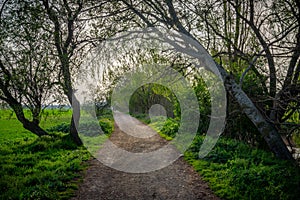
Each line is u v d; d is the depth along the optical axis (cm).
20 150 912
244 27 974
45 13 818
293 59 770
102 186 582
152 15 791
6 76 900
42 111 1030
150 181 619
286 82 759
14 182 554
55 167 689
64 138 1036
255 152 745
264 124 724
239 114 908
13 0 784
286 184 495
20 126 1662
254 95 855
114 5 820
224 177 588
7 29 777
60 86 906
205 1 788
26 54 805
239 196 489
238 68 937
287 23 824
